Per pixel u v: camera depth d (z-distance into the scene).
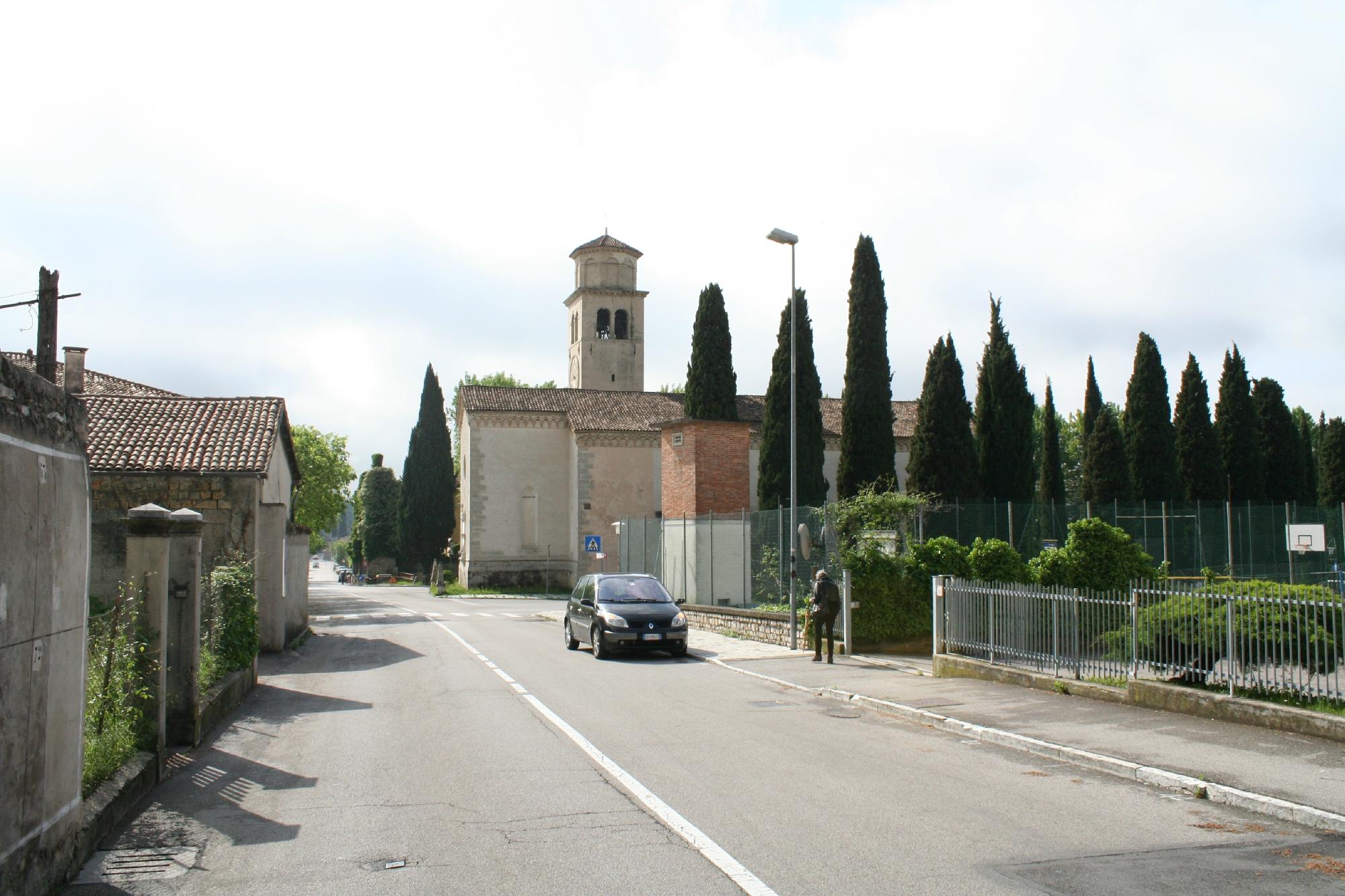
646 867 6.46
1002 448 40.19
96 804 7.50
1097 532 22.41
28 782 5.79
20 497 5.73
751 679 17.59
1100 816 7.68
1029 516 32.22
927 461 37.97
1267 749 9.66
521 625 32.69
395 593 62.12
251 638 15.91
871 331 38.56
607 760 10.16
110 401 27.20
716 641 24.81
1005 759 10.06
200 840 7.38
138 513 9.89
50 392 6.36
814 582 23.80
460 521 64.06
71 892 6.22
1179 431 48.97
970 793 8.50
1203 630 11.80
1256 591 11.58
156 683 9.64
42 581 6.09
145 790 8.88
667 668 19.44
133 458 23.47
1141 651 12.70
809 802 8.20
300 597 28.20
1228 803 8.05
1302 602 10.81
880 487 37.62
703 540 29.48
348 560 115.75
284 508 24.48
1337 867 6.35
